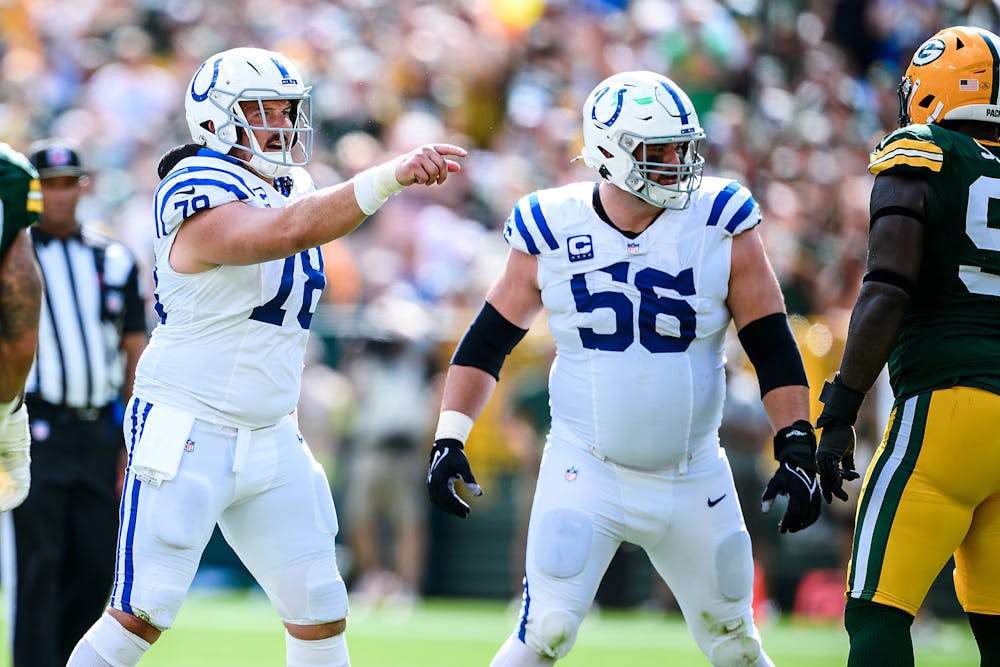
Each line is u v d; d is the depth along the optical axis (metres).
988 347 14.09
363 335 35.81
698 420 15.43
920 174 14.12
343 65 47.69
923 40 44.84
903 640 13.86
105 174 47.28
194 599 34.00
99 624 15.12
